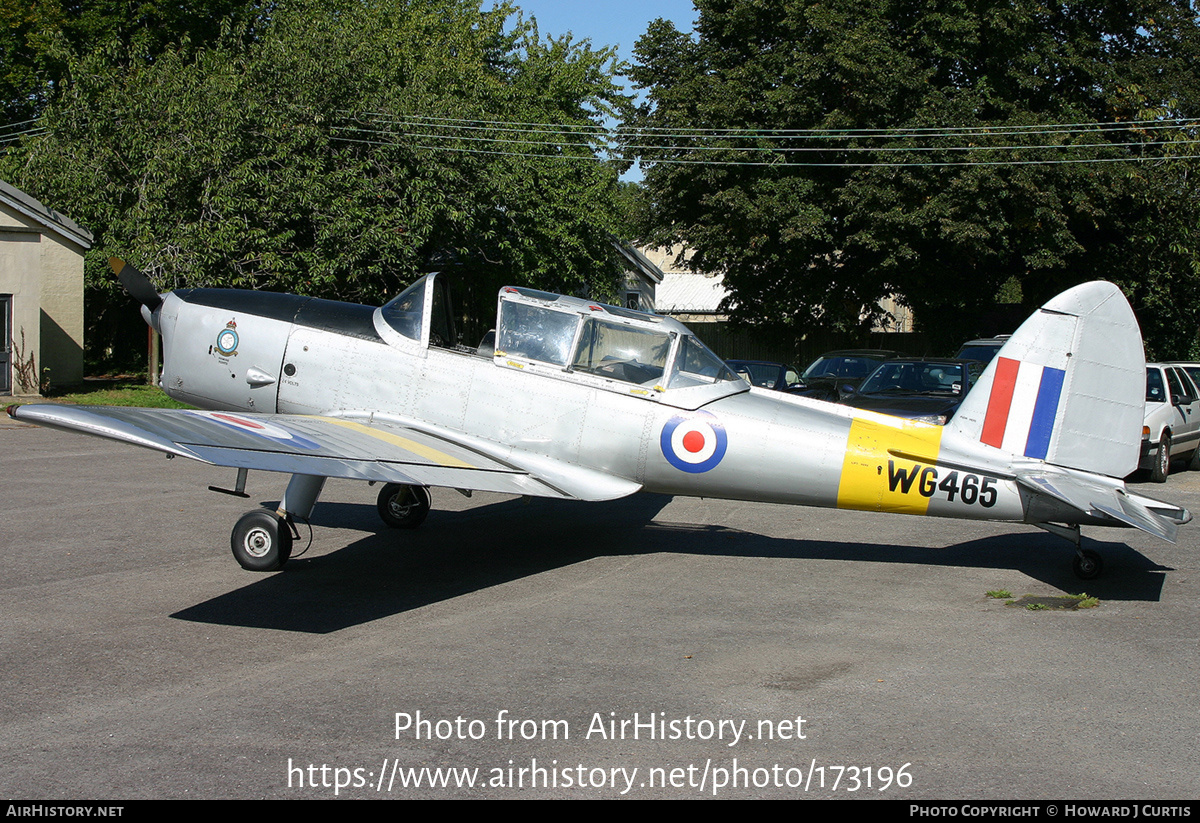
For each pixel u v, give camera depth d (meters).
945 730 3.77
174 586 5.78
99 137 17.64
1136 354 6.18
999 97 21.89
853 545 7.41
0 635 4.78
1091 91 22.20
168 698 3.98
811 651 4.75
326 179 17.84
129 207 18.03
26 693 4.01
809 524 8.29
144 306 8.14
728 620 5.29
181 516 7.82
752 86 22.88
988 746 3.62
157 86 17.50
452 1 28.06
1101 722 3.87
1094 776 3.37
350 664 4.45
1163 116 21.47
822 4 22.27
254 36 27.27
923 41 21.53
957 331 24.08
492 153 20.28
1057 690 4.23
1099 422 6.23
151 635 4.84
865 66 20.94
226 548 6.77
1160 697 4.16
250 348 7.36
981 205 20.11
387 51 22.12
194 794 3.13
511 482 6.20
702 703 4.03
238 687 4.12
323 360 7.19
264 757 3.43
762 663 4.55
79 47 26.11
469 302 22.72
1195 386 12.84
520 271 21.84
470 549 7.07
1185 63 22.78
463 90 23.05
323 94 18.17
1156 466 11.39
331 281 17.64
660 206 24.34
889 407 10.90
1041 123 21.33
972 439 6.41
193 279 16.53
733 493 6.65
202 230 16.78
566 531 7.84
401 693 4.09
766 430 6.48
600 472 6.73
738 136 22.20
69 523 7.48
